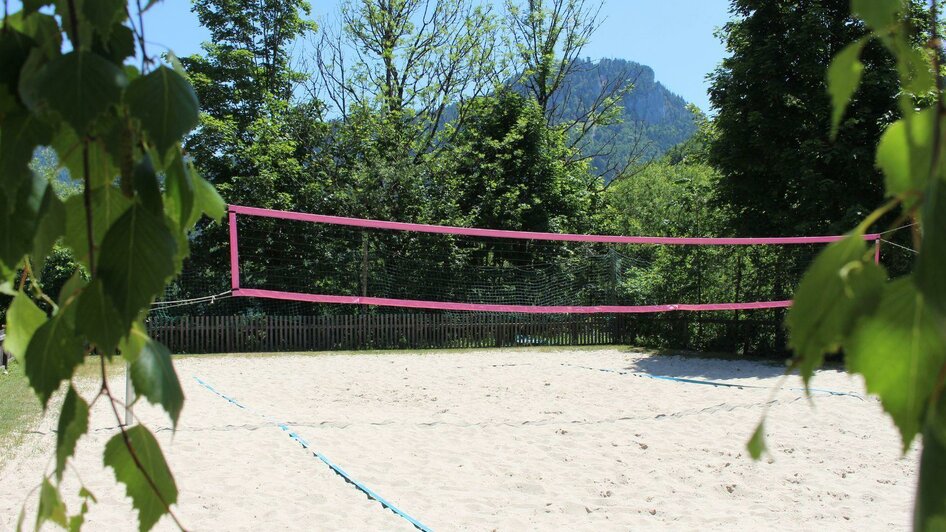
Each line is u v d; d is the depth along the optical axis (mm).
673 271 18094
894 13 526
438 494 5785
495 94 27344
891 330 544
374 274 19422
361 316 18406
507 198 22312
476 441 7578
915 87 543
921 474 491
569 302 19625
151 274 746
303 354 17000
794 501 5645
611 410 9438
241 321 17547
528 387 11539
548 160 23781
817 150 14906
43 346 791
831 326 577
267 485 5918
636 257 21141
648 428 8203
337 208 20219
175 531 4859
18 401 9312
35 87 699
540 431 8055
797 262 15680
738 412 9039
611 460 6820
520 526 5082
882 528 5051
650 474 6359
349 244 19672
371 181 20656
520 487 5988
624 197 38781
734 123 16328
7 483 5812
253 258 19141
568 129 32219
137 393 809
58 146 882
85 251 868
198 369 13914
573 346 19000
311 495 5668
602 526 5098
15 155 737
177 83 748
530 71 28656
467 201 23047
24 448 6895
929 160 539
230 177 21172
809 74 15117
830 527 5078
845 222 14609
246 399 10203
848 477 6281
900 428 530
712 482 6121
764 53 15539
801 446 7316
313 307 19641
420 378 12594
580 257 20703
